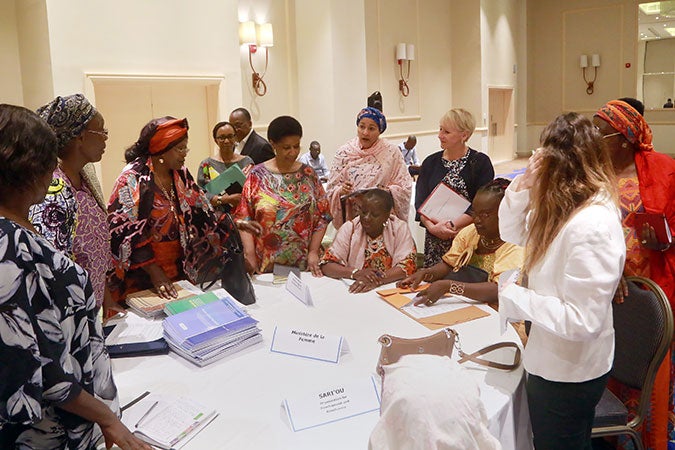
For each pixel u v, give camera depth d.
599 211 1.48
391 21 9.33
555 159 1.54
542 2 13.31
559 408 1.60
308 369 1.83
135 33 5.23
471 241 2.52
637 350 2.07
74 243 1.98
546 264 1.54
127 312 2.33
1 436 1.14
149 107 5.57
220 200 3.54
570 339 1.47
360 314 2.28
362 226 2.73
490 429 1.51
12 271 1.08
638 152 2.44
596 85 13.06
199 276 2.60
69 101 1.86
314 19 7.09
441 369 1.00
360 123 3.41
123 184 2.40
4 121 1.14
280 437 1.46
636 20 12.41
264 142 4.50
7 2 5.03
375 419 1.53
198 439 1.46
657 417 2.34
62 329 1.18
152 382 1.78
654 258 2.38
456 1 10.93
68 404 1.18
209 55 5.85
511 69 12.56
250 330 2.00
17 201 1.19
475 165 3.25
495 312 2.26
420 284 2.54
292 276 2.53
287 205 2.78
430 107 10.55
